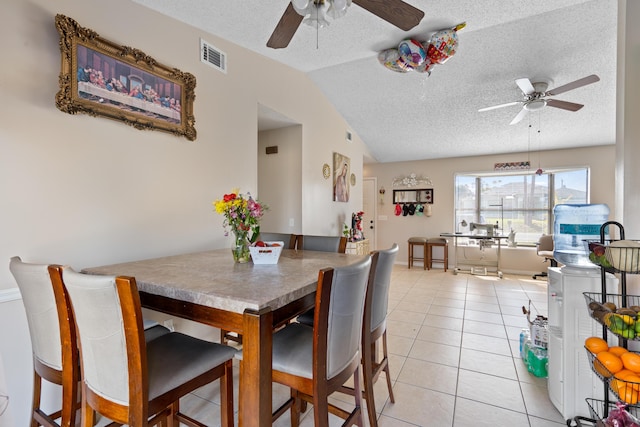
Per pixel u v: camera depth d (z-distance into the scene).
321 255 2.11
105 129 1.82
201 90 2.44
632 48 1.64
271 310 1.04
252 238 1.86
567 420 1.70
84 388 1.15
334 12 1.64
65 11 1.63
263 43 2.73
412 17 1.79
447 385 2.06
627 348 1.41
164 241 2.16
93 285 0.98
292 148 3.91
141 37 2.01
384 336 1.84
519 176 5.83
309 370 1.16
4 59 1.43
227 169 2.69
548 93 3.04
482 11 2.29
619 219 1.89
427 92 3.97
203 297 1.16
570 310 1.71
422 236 6.49
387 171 6.81
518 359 2.41
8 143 1.45
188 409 1.82
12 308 1.48
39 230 1.56
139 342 0.98
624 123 1.70
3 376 1.40
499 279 5.21
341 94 4.27
